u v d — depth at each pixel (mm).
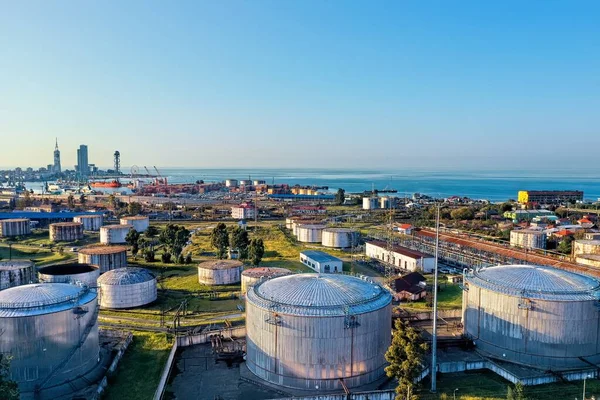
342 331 50625
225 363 58562
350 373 51312
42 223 188375
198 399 49469
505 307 58875
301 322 50562
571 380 53625
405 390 46750
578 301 56000
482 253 116312
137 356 59688
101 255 105750
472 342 62500
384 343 54562
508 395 45875
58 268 91062
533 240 134000
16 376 49375
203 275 97062
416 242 137125
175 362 58906
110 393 50219
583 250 115062
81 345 53219
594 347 57156
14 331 49156
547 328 56469
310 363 50656
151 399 48719
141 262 118875
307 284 56281
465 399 49188
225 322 72250
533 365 56906
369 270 112500
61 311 51281
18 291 54000
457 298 85312
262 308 53125
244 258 120125
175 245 119625
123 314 78000
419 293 85375
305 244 152375
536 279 60469
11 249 133375
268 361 52844
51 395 49781
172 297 88000
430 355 59125
